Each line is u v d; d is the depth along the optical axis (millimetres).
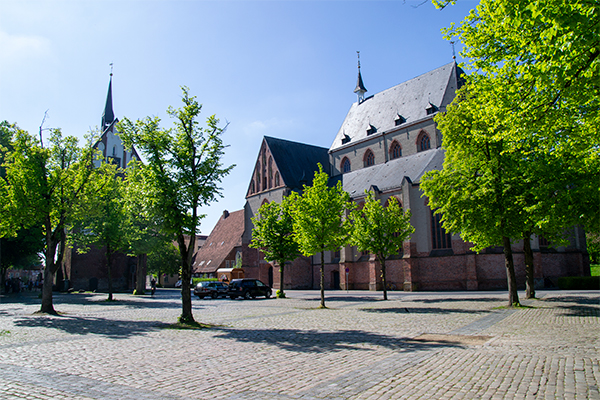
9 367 9578
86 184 26578
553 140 12609
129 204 19672
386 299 33375
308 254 29125
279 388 7660
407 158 54531
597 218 19828
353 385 7777
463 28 13109
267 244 40594
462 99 25547
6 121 41438
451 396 7035
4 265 49688
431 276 45250
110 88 65750
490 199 23203
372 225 33594
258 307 28312
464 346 11805
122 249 42531
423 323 17359
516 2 9812
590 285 37000
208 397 7141
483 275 42125
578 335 13352
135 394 7336
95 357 10727
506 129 12891
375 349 11516
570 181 19078
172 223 18234
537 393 7117
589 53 9188
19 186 24172
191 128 19656
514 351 10891
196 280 75375
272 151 65688
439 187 25281
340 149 66500
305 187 30172
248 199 69188
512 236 23656
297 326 17219
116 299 38875
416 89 57969
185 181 18562
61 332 15758
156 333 15406
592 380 7863
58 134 25906
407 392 7293
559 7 8617
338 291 51031
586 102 10508
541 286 39969
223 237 87875
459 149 25000
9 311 25812
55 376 8672
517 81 11008
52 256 24781
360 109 67938
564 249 42062
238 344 12680
